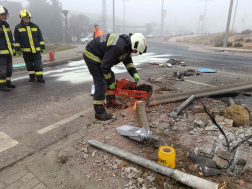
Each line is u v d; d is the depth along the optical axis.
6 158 2.45
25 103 4.32
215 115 3.33
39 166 2.33
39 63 5.87
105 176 2.15
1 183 2.07
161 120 3.41
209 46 22.02
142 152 2.55
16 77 6.79
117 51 2.97
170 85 5.57
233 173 2.13
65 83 6.02
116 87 3.78
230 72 7.46
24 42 5.46
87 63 3.26
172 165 2.14
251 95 4.69
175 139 2.81
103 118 3.47
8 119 3.53
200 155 2.42
